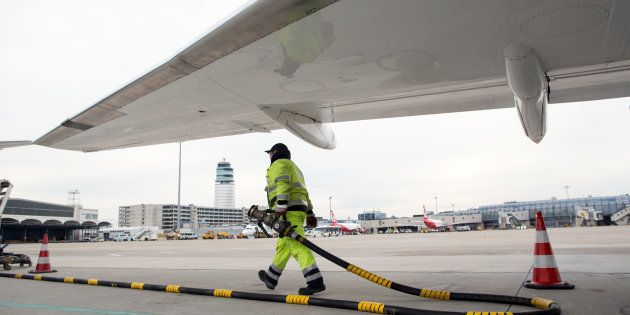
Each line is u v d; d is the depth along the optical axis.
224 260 10.09
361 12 2.85
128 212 172.50
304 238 3.86
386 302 3.66
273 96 4.76
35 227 86.69
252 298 4.02
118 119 5.43
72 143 6.86
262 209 4.47
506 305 3.37
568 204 105.31
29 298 4.42
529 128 4.95
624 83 5.81
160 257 12.32
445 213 139.00
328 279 5.40
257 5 2.87
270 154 4.41
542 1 2.69
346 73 4.01
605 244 10.91
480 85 5.62
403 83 4.39
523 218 109.00
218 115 5.53
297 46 3.37
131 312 3.57
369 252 11.57
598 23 3.01
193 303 3.94
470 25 3.03
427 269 6.39
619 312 2.99
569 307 3.17
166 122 5.75
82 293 4.75
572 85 5.85
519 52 3.48
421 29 3.10
